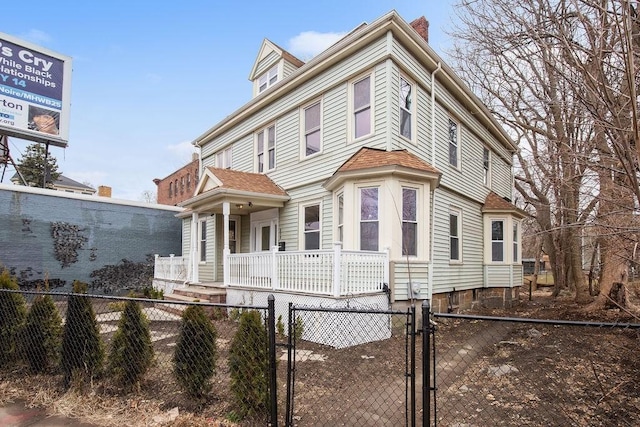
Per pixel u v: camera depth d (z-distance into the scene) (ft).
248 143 45.62
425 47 31.19
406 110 30.86
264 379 12.05
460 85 36.86
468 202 41.78
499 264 44.47
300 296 24.86
